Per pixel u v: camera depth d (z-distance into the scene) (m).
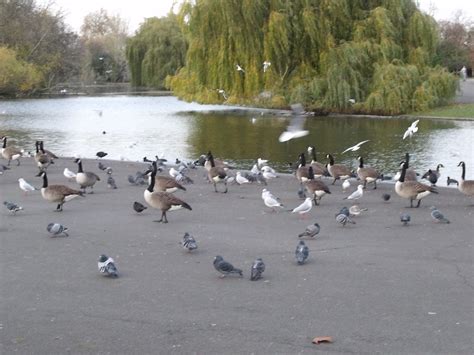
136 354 11.11
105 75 154.25
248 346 11.34
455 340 11.42
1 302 13.84
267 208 24.42
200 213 23.53
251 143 50.44
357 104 65.31
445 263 16.31
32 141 54.19
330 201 25.78
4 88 110.19
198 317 12.77
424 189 23.55
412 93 66.38
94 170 36.06
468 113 63.88
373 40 66.19
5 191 29.12
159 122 67.44
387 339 11.52
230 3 66.50
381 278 15.12
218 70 68.56
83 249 18.31
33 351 11.30
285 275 15.50
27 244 18.95
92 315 12.99
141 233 20.28
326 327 12.13
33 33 118.62
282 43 65.38
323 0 67.06
